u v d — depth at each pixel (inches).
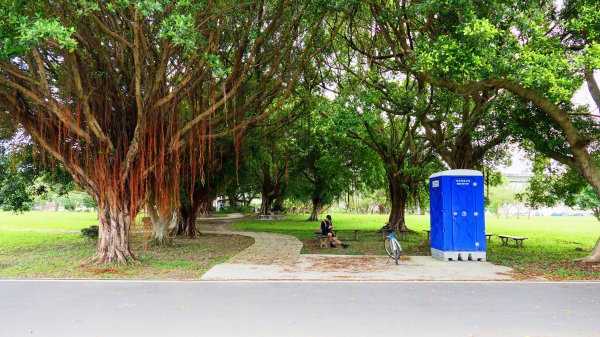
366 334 205.0
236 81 463.5
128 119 467.5
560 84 350.0
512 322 226.2
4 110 447.8
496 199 2054.6
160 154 454.6
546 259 492.7
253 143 691.4
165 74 436.1
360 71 628.7
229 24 439.8
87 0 341.7
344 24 654.5
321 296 290.8
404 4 485.7
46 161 583.2
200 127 481.7
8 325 218.4
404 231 890.7
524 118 485.7
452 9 394.6
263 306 261.0
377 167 1042.1
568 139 456.1
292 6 455.8
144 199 472.1
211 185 804.6
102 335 202.4
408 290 313.4
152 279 360.8
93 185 458.9
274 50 486.9
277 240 745.6
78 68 409.1
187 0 324.8
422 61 373.4
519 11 374.3
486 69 352.5
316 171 1293.1
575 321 228.5
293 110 659.4
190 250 604.7
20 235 842.2
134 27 354.6
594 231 1025.5
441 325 220.2
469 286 330.0
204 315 239.3
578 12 424.8
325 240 629.6
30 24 300.5
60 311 247.4
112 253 448.8
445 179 488.7
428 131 650.8
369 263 456.4
